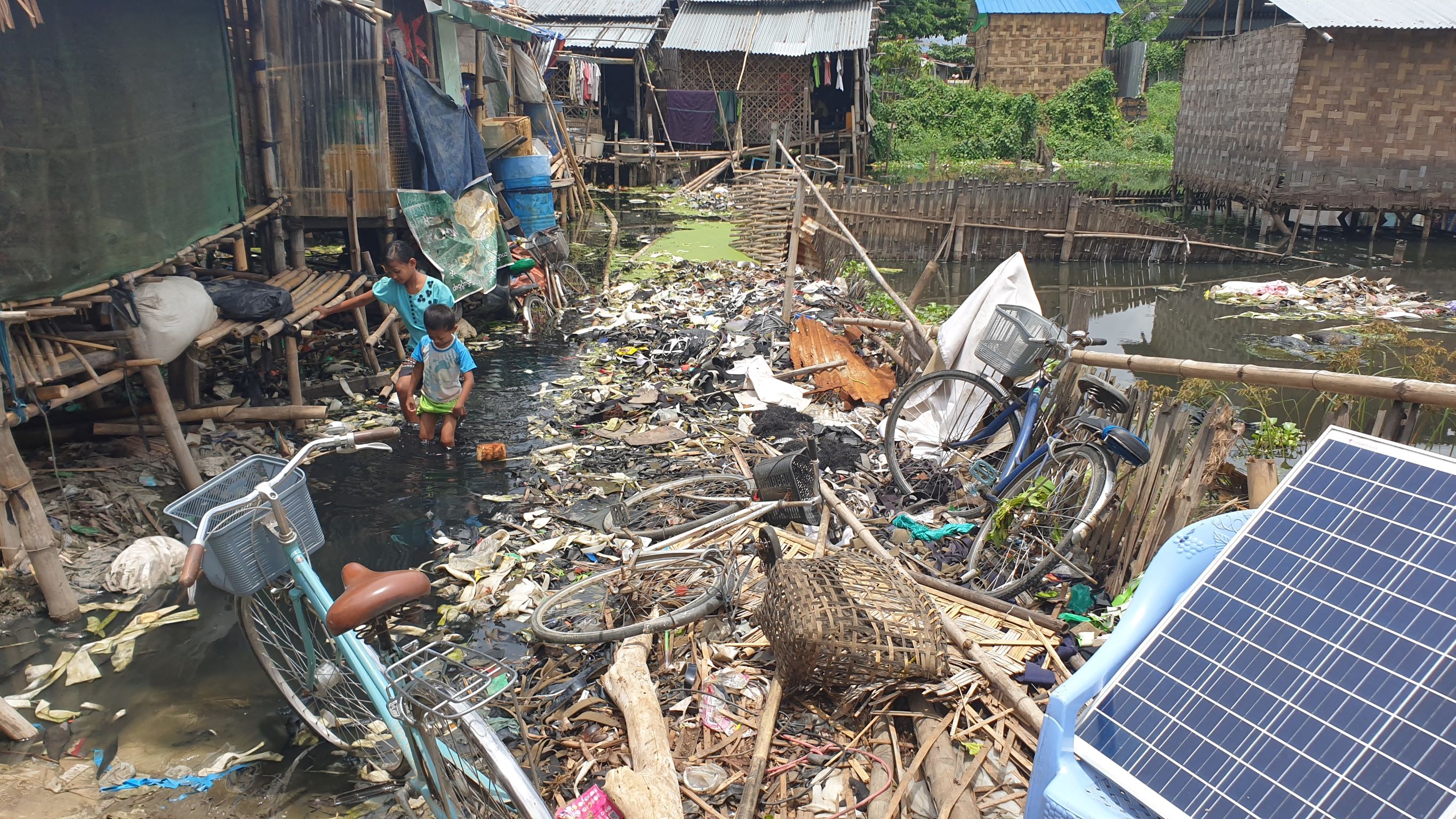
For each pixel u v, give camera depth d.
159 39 6.19
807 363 8.04
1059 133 37.31
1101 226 17.36
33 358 4.96
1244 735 2.23
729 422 7.13
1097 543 4.86
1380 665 2.13
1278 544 2.56
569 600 4.58
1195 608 2.58
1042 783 2.52
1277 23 22.16
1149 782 2.31
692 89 27.42
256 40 7.94
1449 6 18.91
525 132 12.52
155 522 5.37
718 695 3.76
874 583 3.82
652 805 2.93
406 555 5.10
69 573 4.79
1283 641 2.34
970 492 5.77
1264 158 20.20
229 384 7.45
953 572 4.78
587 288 11.90
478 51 12.80
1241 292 14.74
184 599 4.69
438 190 9.16
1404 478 2.44
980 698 3.70
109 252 5.59
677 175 26.83
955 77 44.56
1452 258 18.31
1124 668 2.57
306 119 8.40
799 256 13.96
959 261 17.30
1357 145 19.23
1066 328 6.11
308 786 3.46
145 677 4.07
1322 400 8.85
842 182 18.97
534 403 7.63
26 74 4.96
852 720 3.67
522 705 3.78
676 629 4.15
